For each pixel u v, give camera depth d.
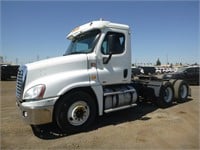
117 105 5.88
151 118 6.23
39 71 4.80
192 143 4.41
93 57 5.45
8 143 4.55
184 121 5.89
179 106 7.93
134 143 4.43
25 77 4.72
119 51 6.01
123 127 5.43
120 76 5.97
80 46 6.02
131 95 6.23
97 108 5.52
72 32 6.62
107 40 5.74
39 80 4.74
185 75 15.74
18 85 5.08
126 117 6.37
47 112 4.60
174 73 15.79
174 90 8.23
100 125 5.63
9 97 10.54
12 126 5.63
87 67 5.34
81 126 5.13
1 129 5.40
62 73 5.00
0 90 13.57
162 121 5.91
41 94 4.56
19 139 4.77
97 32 5.71
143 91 7.89
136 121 5.95
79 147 4.29
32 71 4.75
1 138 4.82
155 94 7.57
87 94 5.23
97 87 5.41
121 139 4.65
